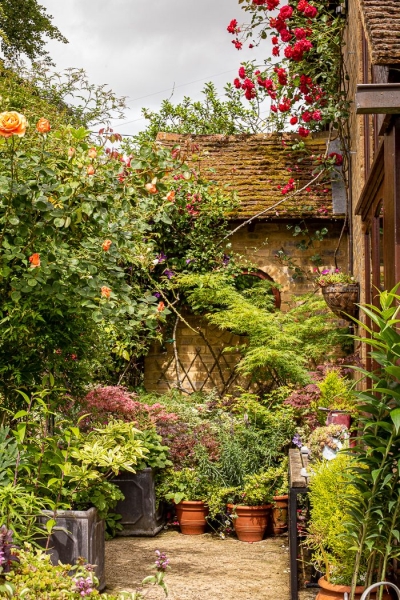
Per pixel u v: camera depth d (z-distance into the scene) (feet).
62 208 17.28
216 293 30.66
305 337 30.45
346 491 15.79
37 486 16.52
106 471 20.56
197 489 25.77
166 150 19.10
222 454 25.77
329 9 33.04
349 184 31.37
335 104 30.89
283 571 20.52
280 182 34.01
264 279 33.06
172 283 32.04
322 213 32.14
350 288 26.86
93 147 17.83
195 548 23.59
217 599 17.75
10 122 15.55
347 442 17.72
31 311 17.80
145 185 18.75
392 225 16.12
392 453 13.34
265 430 26.66
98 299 18.12
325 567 17.03
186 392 32.83
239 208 32.76
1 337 18.28
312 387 26.30
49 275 17.07
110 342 28.73
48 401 18.76
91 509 17.53
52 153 18.53
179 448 26.50
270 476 24.97
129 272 30.78
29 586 11.54
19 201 16.74
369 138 24.08
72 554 17.13
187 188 31.50
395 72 15.58
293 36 31.71
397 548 13.33
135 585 18.89
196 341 33.32
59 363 19.31
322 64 31.27
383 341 13.92
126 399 25.18
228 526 25.55
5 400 19.12
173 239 32.19
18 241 17.08
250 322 29.43
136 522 25.49
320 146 35.65
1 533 12.02
